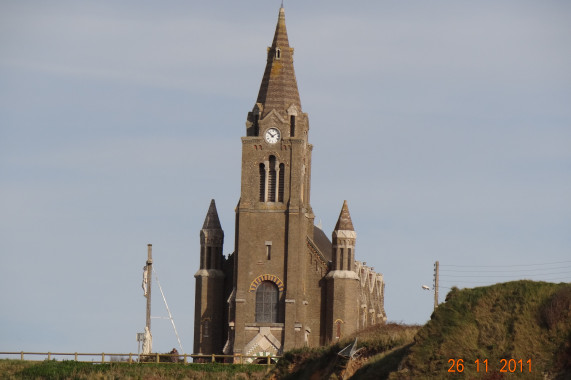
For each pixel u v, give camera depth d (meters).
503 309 133.50
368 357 157.00
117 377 192.12
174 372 196.62
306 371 167.62
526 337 130.50
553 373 127.62
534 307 132.50
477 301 134.88
